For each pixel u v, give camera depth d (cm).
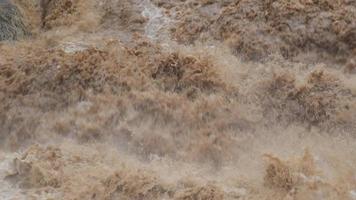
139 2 6400
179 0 6334
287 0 5772
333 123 4550
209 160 4253
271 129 4559
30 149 4225
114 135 4538
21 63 5284
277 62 5256
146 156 4331
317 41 5388
